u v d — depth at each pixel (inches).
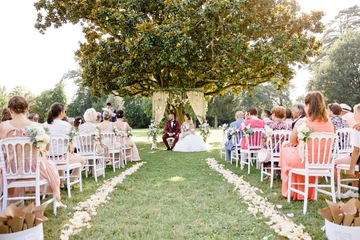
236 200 182.7
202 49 506.6
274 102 1797.5
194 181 237.9
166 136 491.2
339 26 1502.2
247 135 269.7
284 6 523.5
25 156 153.6
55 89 1683.1
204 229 135.5
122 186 222.8
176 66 524.7
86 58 590.2
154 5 519.2
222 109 1513.3
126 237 128.3
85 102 1669.5
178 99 602.5
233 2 468.1
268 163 246.8
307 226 136.3
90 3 530.3
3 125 158.4
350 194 182.7
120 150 316.5
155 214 158.6
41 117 1649.9
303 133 157.8
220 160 358.6
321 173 159.5
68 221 147.9
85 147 253.8
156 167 312.8
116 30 513.3
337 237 110.3
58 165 199.0
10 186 148.7
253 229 133.9
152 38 467.5
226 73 523.5
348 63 1139.3
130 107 1601.9
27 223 107.3
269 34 507.8
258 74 586.9
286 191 186.5
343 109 266.7
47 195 201.6
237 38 464.1
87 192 210.2
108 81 562.9
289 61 497.4
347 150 214.2
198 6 497.7
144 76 602.5
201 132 551.2
